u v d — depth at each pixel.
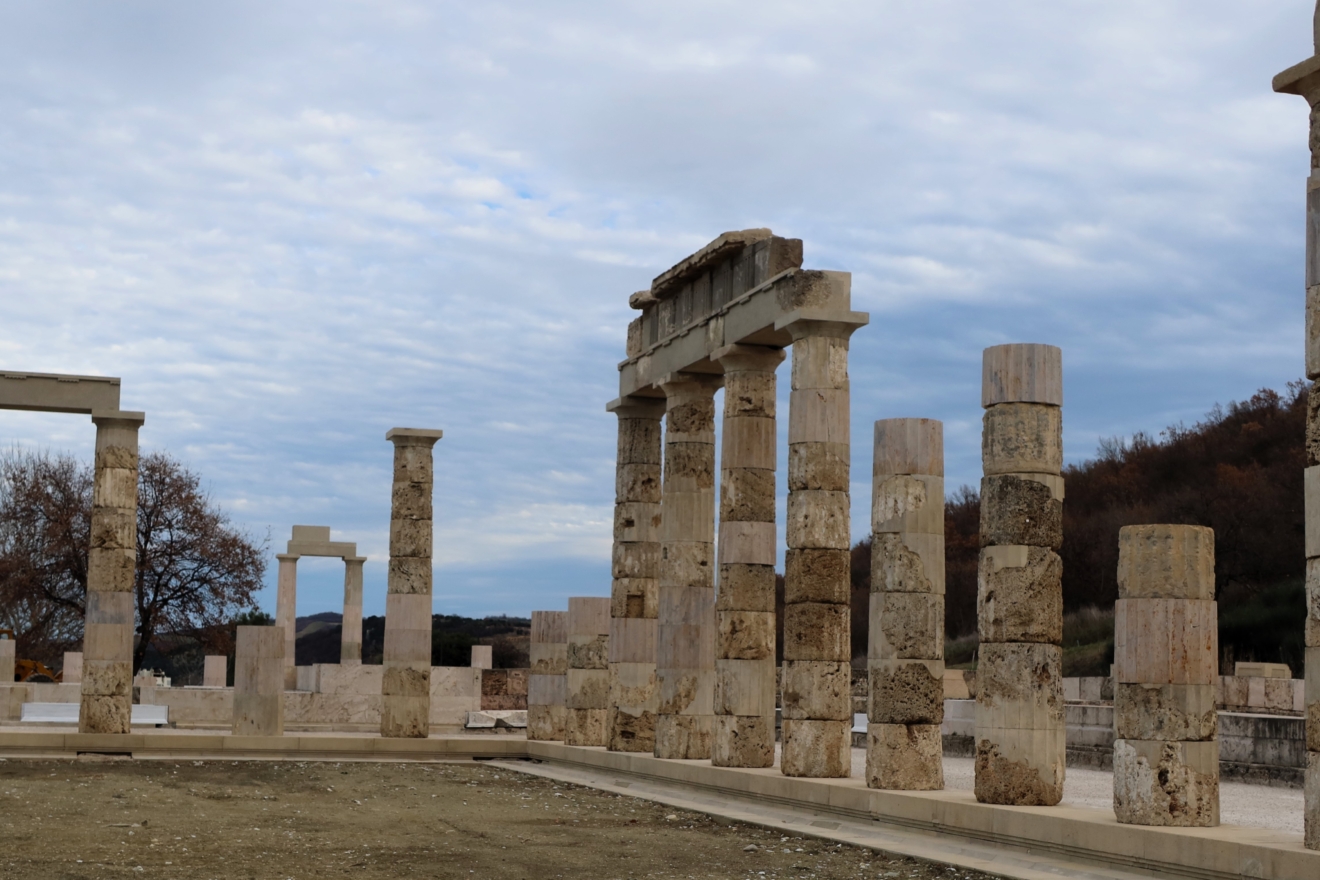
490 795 22.78
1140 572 14.78
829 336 21.31
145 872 13.95
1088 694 32.19
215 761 27.94
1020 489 16.95
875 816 18.27
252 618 66.25
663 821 19.55
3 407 29.92
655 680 26.88
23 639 55.84
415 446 31.38
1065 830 15.04
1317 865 12.15
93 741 28.39
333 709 37.75
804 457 21.12
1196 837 13.45
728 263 24.27
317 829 17.89
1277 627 42.81
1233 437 55.81
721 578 23.02
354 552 50.62
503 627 85.19
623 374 28.20
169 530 55.47
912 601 18.95
